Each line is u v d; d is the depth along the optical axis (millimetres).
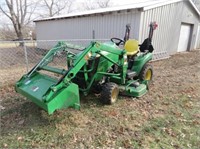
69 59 3758
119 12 8711
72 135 3006
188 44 14547
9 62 9531
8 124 3289
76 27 11531
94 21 10133
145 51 5254
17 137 2939
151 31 5270
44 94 2994
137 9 8055
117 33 9039
